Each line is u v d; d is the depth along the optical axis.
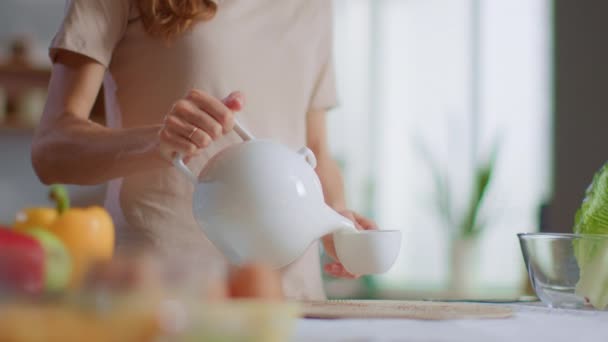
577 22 2.96
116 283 0.42
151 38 1.31
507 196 4.21
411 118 4.34
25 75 3.65
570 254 0.92
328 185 1.50
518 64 4.27
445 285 4.10
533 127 4.23
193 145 0.95
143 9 1.29
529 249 0.95
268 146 0.95
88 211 0.87
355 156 4.33
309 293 1.35
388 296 3.87
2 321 0.39
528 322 0.76
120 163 1.11
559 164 3.00
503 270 4.15
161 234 1.28
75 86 1.26
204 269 0.45
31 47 3.66
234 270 0.53
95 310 0.40
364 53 4.35
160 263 0.44
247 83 1.34
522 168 4.24
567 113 2.98
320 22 1.47
